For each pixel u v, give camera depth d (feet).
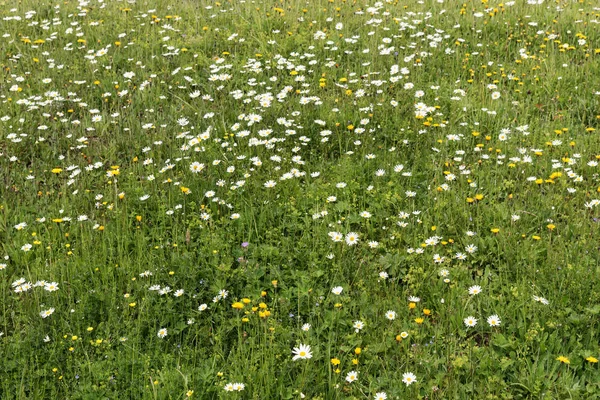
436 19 30.25
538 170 18.24
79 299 14.60
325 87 24.32
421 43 28.09
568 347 12.40
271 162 19.40
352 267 15.11
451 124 20.89
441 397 11.60
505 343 12.55
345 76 25.07
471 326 13.24
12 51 29.53
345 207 16.94
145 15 32.60
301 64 26.84
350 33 29.14
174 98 24.47
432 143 20.04
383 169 18.71
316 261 15.06
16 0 35.88
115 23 32.22
